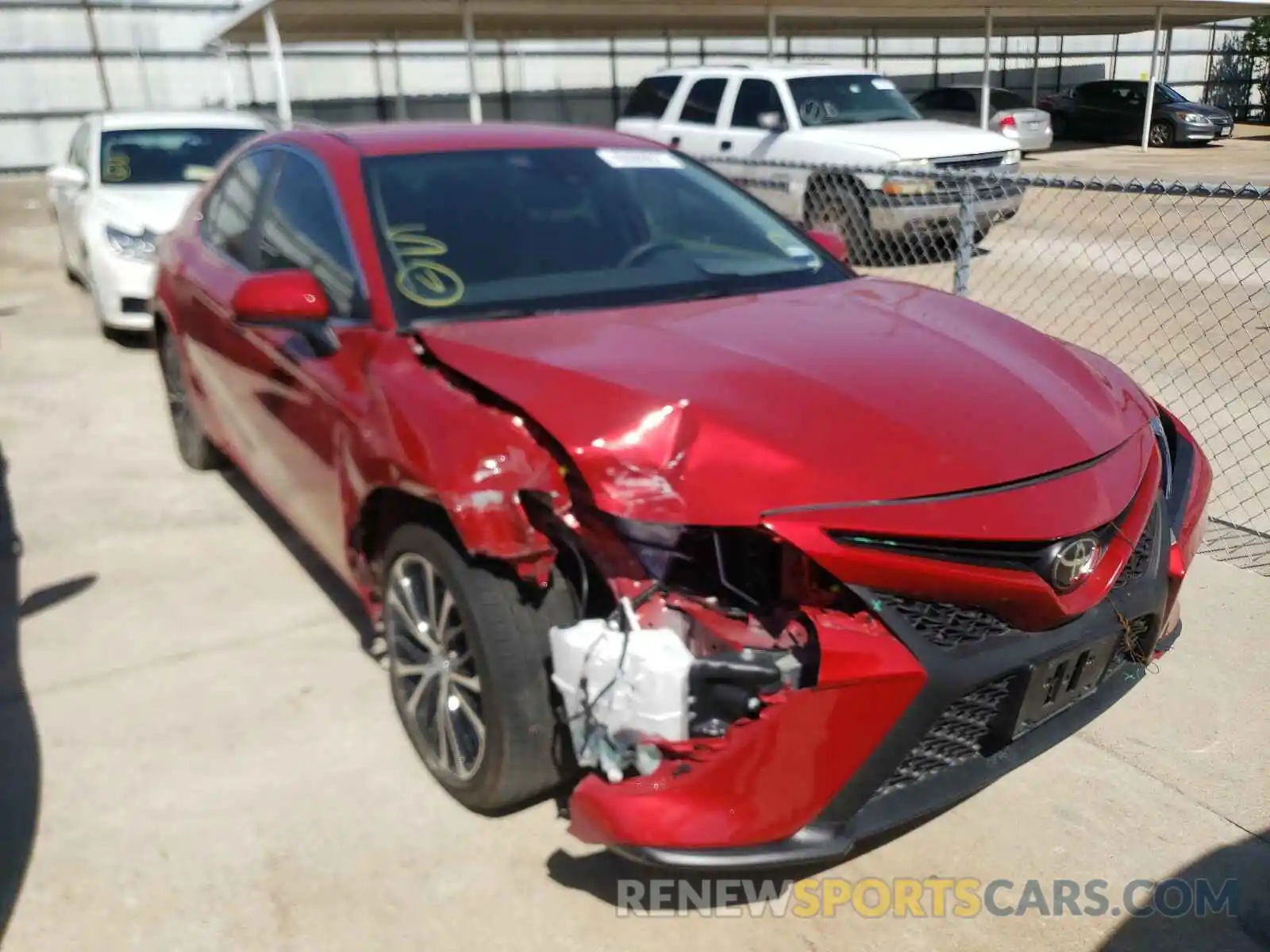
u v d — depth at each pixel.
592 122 27.45
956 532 2.25
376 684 3.44
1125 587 2.60
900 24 25.84
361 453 2.79
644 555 2.34
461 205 3.38
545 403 2.43
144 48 22.42
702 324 2.94
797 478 2.27
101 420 6.18
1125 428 2.81
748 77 11.63
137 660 3.60
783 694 2.17
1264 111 35.81
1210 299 8.65
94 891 2.57
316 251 3.43
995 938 2.43
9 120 21.72
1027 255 10.50
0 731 3.20
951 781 2.39
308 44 22.92
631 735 2.19
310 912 2.50
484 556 2.50
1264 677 3.40
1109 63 35.38
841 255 3.91
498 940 2.42
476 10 15.43
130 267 7.44
